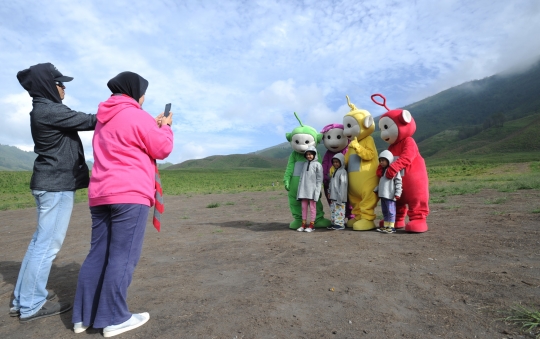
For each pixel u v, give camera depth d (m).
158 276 3.99
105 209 2.68
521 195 9.75
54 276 4.21
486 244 4.57
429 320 2.57
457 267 3.71
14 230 9.07
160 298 3.25
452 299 2.91
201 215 10.36
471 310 2.67
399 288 3.22
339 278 3.57
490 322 2.46
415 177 5.87
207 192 24.44
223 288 3.47
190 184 38.84
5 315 3.09
